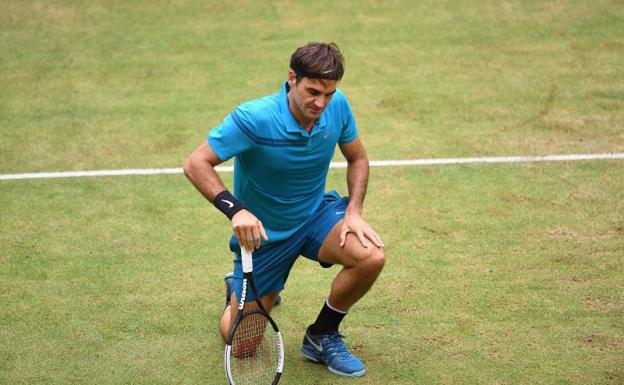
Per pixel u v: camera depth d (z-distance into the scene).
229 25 39.34
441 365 16.62
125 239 22.41
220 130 14.95
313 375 16.47
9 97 32.50
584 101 31.42
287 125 14.88
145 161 27.47
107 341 17.62
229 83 33.56
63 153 28.06
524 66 34.66
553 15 39.50
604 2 40.59
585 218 23.11
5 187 25.61
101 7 41.22
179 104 31.80
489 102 31.61
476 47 36.66
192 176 15.00
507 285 19.70
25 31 38.59
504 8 40.38
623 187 24.95
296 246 16.27
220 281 20.22
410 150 27.98
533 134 28.95
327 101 14.53
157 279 20.30
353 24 39.16
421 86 33.12
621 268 20.34
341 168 27.12
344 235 15.70
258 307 16.39
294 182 15.59
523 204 24.09
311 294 19.61
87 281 20.16
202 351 17.28
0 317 18.50
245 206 16.11
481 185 25.41
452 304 18.94
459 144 28.34
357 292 15.92
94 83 33.78
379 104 31.64
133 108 31.53
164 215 23.86
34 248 21.86
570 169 26.28
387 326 18.09
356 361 16.42
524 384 15.90
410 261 21.00
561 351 16.97
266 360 16.38
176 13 40.72
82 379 16.27
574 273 20.19
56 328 18.09
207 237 22.53
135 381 16.23
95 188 25.58
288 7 41.22
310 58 14.10
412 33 38.12
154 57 36.16
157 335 17.89
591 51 35.81
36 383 16.11
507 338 17.52
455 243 21.91
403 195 24.88
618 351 16.92
